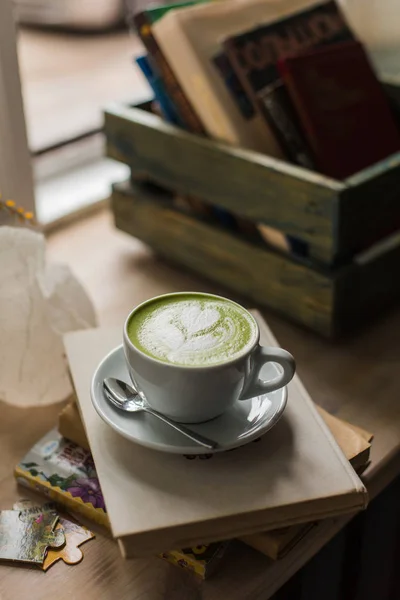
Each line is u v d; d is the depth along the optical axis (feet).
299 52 4.03
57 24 6.54
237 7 4.07
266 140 3.99
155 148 4.12
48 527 3.00
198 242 4.11
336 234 3.60
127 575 2.89
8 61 4.11
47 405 3.50
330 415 3.21
